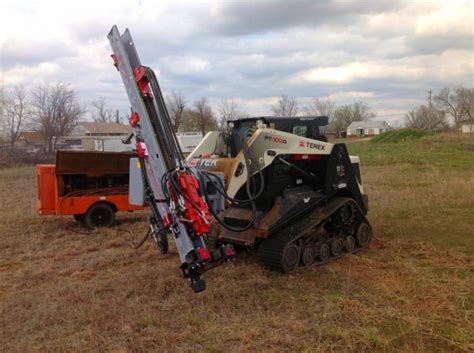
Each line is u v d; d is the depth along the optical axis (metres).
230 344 4.28
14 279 6.47
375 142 33.78
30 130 51.81
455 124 67.75
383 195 12.78
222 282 5.80
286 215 6.37
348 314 4.84
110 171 10.05
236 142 7.38
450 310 4.91
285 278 6.04
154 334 4.45
